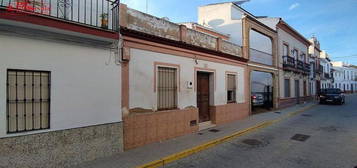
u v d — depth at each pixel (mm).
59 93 4945
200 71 9484
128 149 6387
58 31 4707
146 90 6949
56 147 4859
